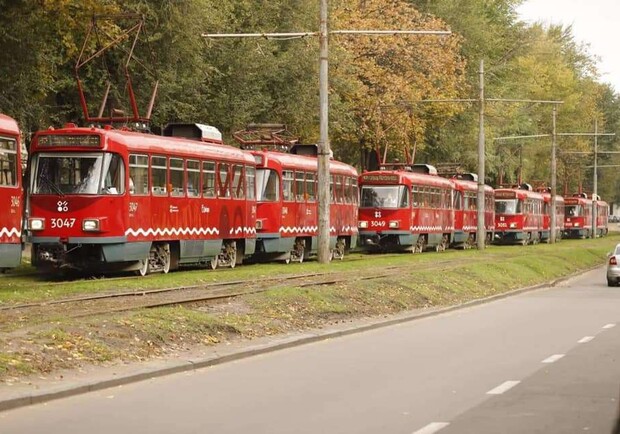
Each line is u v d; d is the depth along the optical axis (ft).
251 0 185.98
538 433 40.52
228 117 182.19
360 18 234.99
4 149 101.14
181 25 153.48
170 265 128.67
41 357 55.88
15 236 102.68
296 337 74.18
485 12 331.98
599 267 213.87
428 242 224.12
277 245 157.79
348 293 98.68
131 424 43.01
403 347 71.56
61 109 157.58
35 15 115.65
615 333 81.25
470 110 278.26
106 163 115.34
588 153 386.32
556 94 385.09
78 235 114.11
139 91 158.30
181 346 66.39
